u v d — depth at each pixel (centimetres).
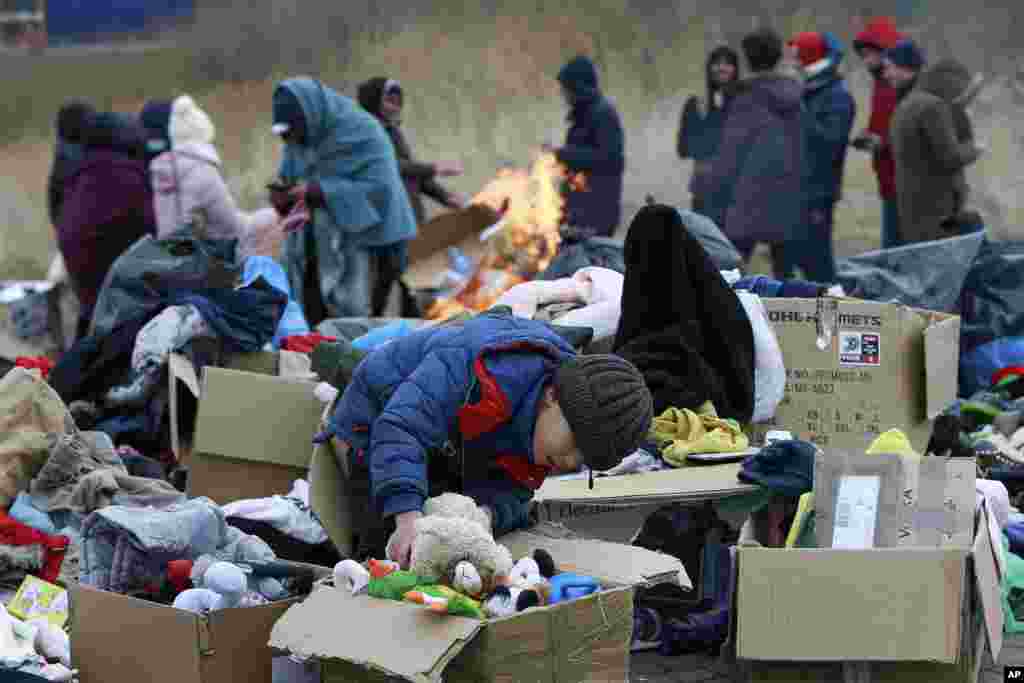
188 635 1020
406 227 2567
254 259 1938
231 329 1725
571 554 1093
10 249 5362
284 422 1533
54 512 1316
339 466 1214
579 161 3164
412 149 5147
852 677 1126
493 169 4941
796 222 3141
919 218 2955
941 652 1089
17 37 6041
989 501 1311
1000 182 4034
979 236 2059
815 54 3241
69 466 1338
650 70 4822
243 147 5434
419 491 1035
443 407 1045
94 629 1091
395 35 5394
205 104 5653
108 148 2630
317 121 2508
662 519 1389
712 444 1409
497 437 1052
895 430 1290
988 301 2069
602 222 3175
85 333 2589
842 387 1589
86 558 1174
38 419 1359
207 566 1121
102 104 5859
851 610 1095
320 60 5538
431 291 2642
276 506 1386
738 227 3159
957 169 2922
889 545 1173
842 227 3997
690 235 1549
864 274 2061
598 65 4916
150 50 5850
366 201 2503
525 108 5034
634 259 1552
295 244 2528
